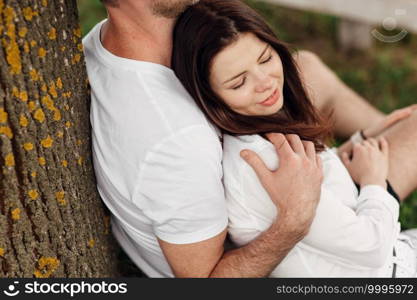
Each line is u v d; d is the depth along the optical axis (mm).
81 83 1837
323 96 2754
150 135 1691
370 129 2475
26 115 1635
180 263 1869
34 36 1593
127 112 1723
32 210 1765
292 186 1788
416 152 2334
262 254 1868
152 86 1729
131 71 1748
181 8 1729
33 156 1695
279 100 1876
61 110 1740
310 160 1860
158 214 1766
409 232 2326
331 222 1903
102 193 1986
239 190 1854
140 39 1743
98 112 1820
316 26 4375
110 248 2225
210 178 1728
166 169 1696
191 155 1688
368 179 2189
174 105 1721
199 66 1768
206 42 1722
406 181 2348
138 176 1729
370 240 1942
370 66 4023
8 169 1657
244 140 1865
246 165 1839
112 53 1797
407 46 4246
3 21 1510
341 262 1991
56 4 1670
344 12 3617
